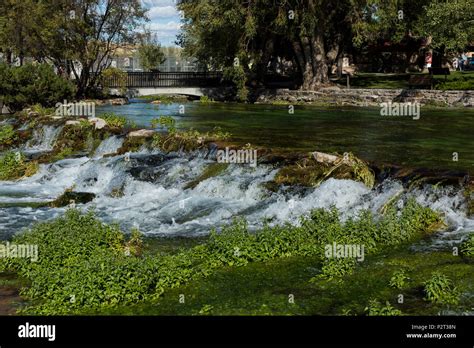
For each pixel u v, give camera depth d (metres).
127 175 18.38
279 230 12.66
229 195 16.73
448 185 14.30
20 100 38.88
